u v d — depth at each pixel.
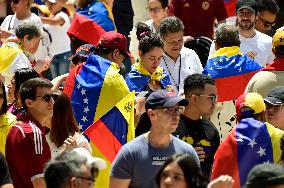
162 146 16.77
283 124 19.03
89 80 20.95
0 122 18.88
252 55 25.36
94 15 27.41
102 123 19.41
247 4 25.42
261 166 13.82
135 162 16.67
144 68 21.88
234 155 17.64
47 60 24.30
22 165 17.59
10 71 24.11
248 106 18.12
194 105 18.81
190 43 25.72
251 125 17.75
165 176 14.38
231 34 23.34
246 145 17.64
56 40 29.41
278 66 20.95
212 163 18.91
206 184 14.60
